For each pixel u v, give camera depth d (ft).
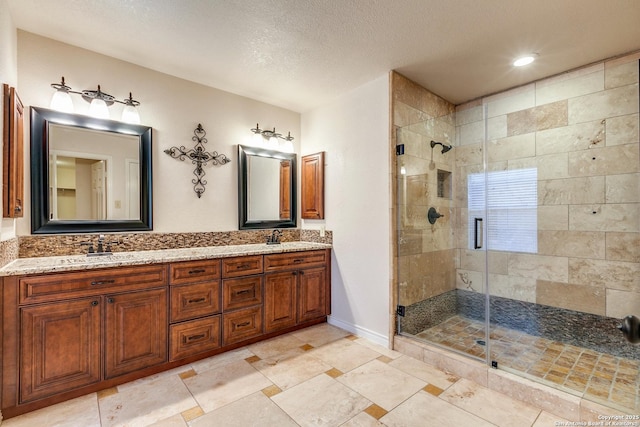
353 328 9.77
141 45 7.42
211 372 7.17
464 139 10.51
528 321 9.41
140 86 8.40
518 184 9.78
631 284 7.85
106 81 7.86
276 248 9.43
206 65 8.41
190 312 7.51
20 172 6.31
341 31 6.86
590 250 8.49
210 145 9.72
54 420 5.43
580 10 6.10
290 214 11.72
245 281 8.52
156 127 8.67
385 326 8.82
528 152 9.61
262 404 5.97
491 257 10.15
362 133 9.65
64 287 5.89
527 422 5.45
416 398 6.18
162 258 7.06
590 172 8.50
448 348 7.84
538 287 9.32
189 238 9.18
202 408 5.84
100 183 7.74
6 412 5.43
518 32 6.90
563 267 8.92
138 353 6.77
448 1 5.84
